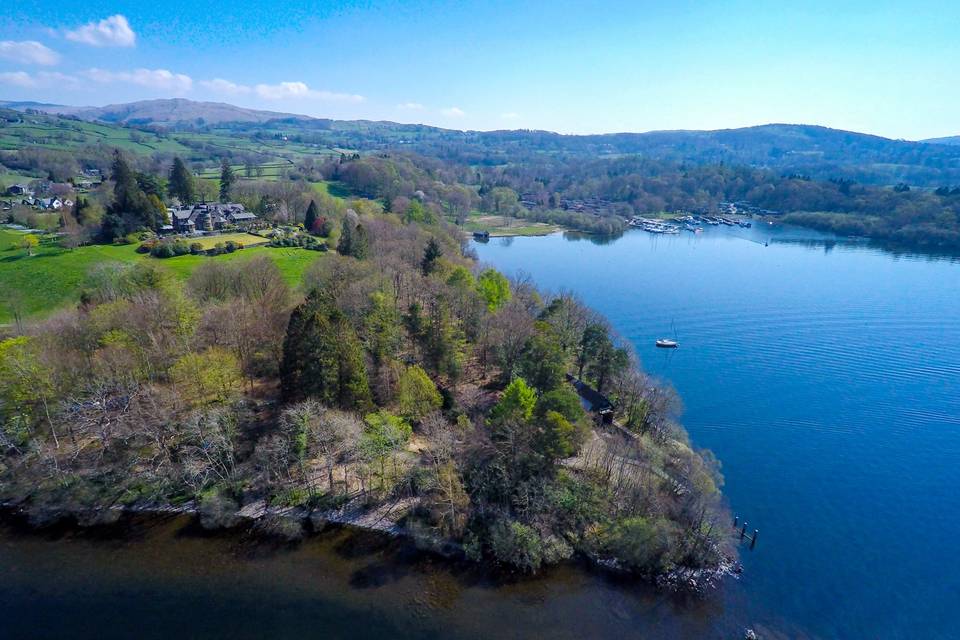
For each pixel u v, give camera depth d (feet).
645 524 197.06
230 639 163.53
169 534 204.23
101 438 232.12
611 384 302.25
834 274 654.53
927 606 188.65
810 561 208.44
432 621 173.27
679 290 583.99
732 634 175.11
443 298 302.04
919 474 266.16
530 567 194.49
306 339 229.86
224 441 220.02
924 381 367.25
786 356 410.52
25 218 539.70
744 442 293.84
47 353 236.63
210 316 275.59
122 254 430.61
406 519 212.84
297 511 214.90
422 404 245.04
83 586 180.45
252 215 567.18
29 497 216.33
